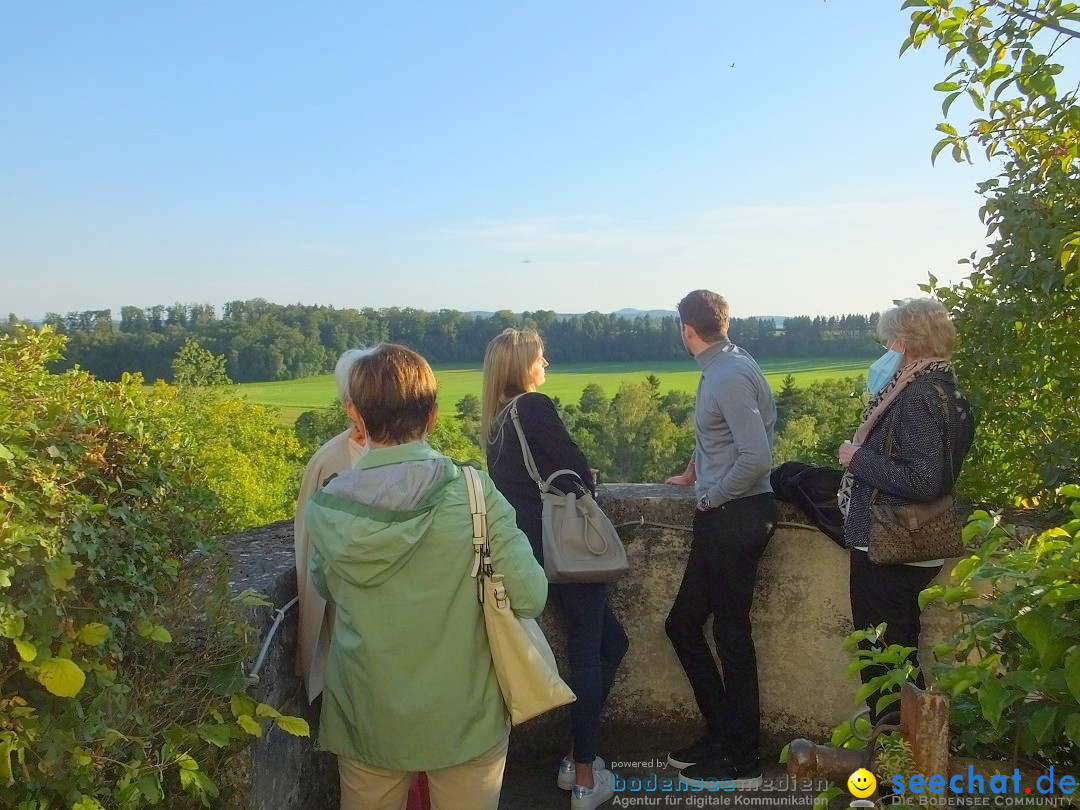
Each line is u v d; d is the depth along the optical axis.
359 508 1.96
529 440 2.95
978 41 2.75
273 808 2.09
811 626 3.35
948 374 2.66
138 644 1.72
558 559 2.83
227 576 1.94
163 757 1.60
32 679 1.38
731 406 2.94
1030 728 1.39
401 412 2.04
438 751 1.99
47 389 1.72
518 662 2.08
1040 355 3.04
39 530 1.36
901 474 2.58
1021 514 3.18
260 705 1.80
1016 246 3.04
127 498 1.78
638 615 3.50
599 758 3.13
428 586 1.99
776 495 3.32
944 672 1.58
